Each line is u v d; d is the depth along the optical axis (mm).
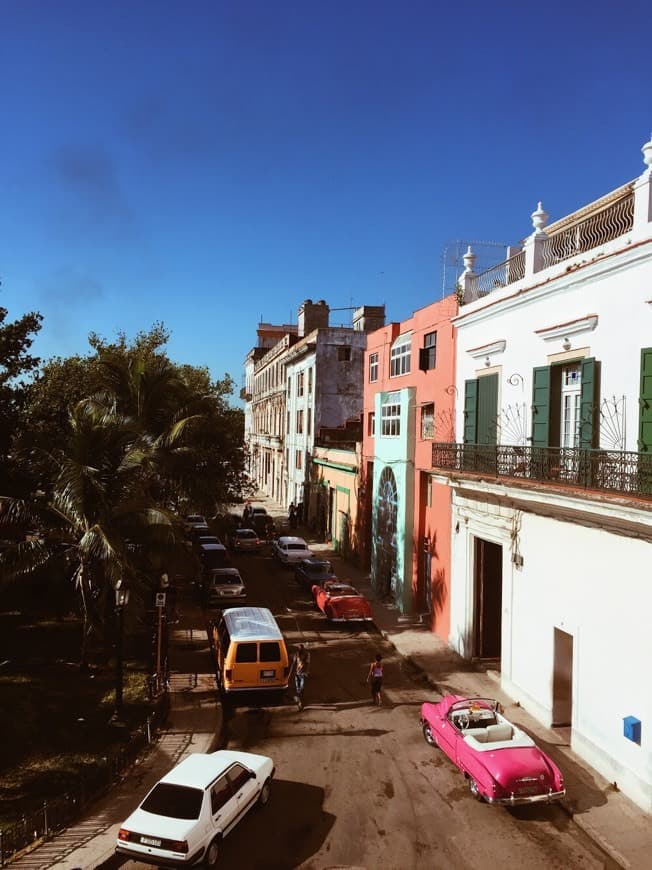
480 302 19234
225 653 16844
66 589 21391
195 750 13703
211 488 26734
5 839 10086
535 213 16891
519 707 16094
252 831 10844
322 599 24609
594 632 13188
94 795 11633
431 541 23172
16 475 18828
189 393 26547
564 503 13172
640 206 12695
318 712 16172
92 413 18000
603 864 10008
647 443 11891
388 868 9859
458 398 20734
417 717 15852
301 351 47719
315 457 44281
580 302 14219
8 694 16125
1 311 19078
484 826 11047
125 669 18578
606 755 12609
